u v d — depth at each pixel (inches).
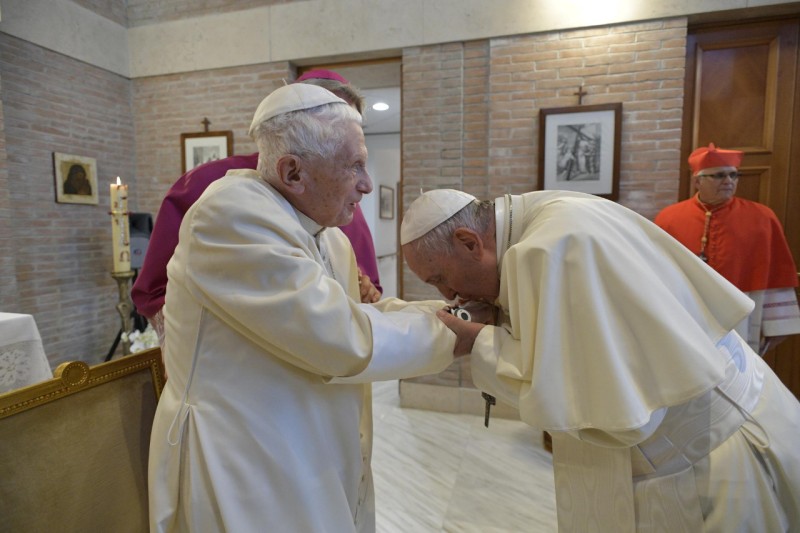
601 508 34.2
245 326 29.3
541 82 110.4
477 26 112.6
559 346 28.5
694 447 32.8
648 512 33.0
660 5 101.8
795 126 104.5
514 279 31.1
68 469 37.6
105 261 143.6
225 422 30.5
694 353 26.7
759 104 106.7
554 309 28.6
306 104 29.9
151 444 33.7
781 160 106.0
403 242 37.1
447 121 117.3
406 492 83.8
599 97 107.3
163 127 145.1
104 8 137.8
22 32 118.6
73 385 39.0
